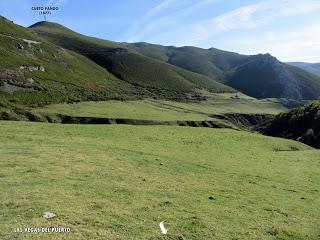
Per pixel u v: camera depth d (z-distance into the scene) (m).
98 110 126.00
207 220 23.00
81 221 19.95
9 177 26.19
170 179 32.34
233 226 22.88
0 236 17.25
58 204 21.84
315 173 45.94
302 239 22.92
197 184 32.16
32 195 22.80
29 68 173.38
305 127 134.38
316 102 151.38
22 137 44.03
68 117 110.00
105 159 36.44
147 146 48.72
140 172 33.16
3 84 139.25
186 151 49.34
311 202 32.25
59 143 43.03
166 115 141.75
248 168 43.75
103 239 18.30
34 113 105.38
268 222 24.75
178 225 21.44
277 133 148.62
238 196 30.33
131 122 114.56
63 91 158.75
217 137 68.44
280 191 34.75
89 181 27.50
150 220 21.52
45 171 28.75
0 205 20.86
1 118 92.69
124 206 23.16
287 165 49.44
